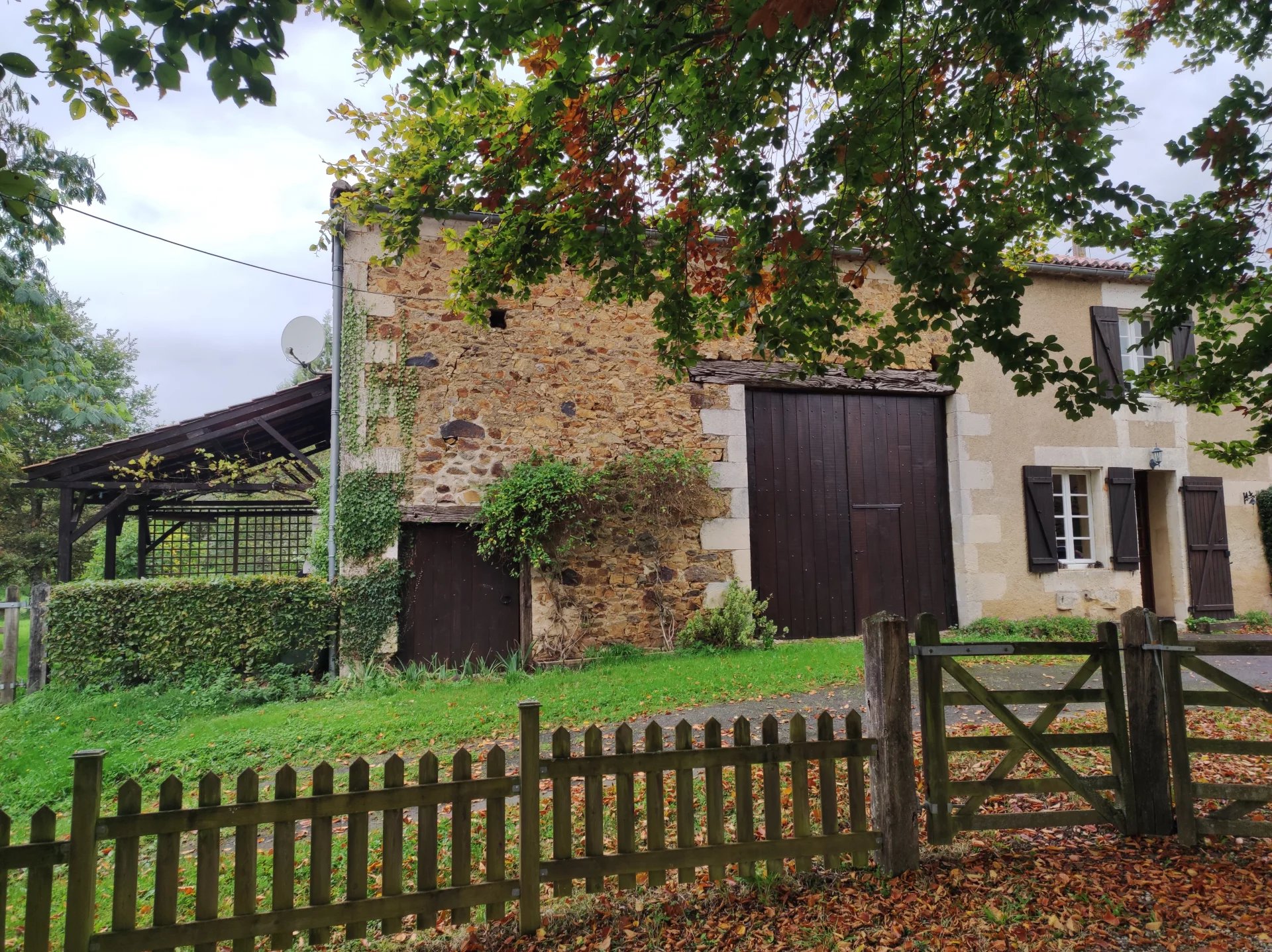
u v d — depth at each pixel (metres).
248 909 2.51
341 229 7.64
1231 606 10.15
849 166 3.33
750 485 8.80
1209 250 3.56
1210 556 10.15
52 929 3.07
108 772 4.84
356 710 6.14
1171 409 10.25
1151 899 2.91
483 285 4.23
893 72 3.41
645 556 8.20
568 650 7.82
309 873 3.42
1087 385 3.48
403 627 7.67
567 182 3.67
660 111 3.55
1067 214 3.44
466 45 2.70
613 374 8.35
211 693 6.54
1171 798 3.44
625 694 6.26
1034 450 9.64
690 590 8.32
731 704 5.94
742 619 8.11
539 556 7.71
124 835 2.41
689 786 2.96
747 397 8.89
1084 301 9.99
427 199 3.76
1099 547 9.84
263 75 2.25
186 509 10.72
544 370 8.16
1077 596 9.59
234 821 2.51
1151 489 10.62
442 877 3.28
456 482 7.83
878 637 3.20
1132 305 10.18
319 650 7.36
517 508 7.80
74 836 2.36
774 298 4.26
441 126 3.59
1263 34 3.85
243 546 10.98
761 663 7.22
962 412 9.41
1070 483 10.07
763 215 3.45
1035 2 2.71
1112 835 3.46
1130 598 9.78
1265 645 3.29
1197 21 3.98
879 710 3.18
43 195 7.70
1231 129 3.36
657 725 2.95
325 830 2.59
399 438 7.72
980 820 3.23
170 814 2.46
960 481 9.34
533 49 3.24
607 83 3.37
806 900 2.95
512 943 2.74
